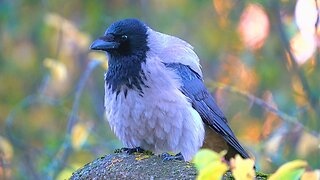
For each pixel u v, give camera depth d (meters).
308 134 13.10
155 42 10.13
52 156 13.98
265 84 14.67
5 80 16.95
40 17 16.03
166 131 9.77
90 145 13.35
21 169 14.36
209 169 6.25
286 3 13.99
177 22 15.83
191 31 15.83
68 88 16.53
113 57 10.00
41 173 13.94
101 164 8.59
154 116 9.71
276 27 14.44
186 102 9.80
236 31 15.44
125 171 8.31
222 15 15.70
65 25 15.73
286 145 13.16
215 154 6.30
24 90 16.88
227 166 6.38
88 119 15.73
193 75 10.23
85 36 15.62
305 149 13.11
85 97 15.98
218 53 15.68
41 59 16.69
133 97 9.71
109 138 14.77
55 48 16.58
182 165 8.29
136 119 9.79
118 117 9.93
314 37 13.42
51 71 14.45
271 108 12.61
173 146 9.86
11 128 15.43
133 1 16.27
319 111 13.51
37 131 16.34
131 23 10.04
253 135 14.59
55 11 16.66
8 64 16.72
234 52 15.62
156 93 9.66
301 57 13.87
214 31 15.70
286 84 14.33
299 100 13.94
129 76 9.80
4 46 16.73
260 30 15.04
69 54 16.48
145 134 9.87
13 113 15.17
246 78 15.05
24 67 16.81
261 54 14.73
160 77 9.72
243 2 15.30
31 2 16.27
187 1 15.86
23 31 16.38
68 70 16.52
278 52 14.55
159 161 8.45
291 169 6.31
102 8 16.06
